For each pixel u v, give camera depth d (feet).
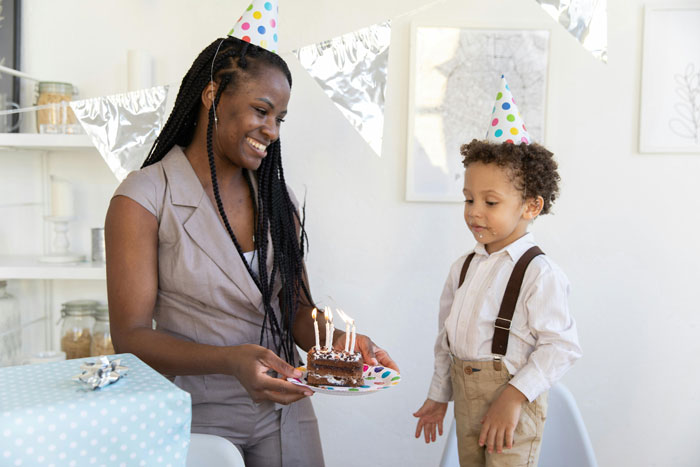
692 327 5.85
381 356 3.96
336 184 5.77
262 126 3.45
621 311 5.84
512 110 4.22
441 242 5.82
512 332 3.87
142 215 3.35
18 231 5.82
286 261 3.86
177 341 3.21
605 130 5.68
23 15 5.63
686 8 5.51
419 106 5.63
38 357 5.21
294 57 5.65
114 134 4.74
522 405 3.77
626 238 5.77
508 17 5.61
